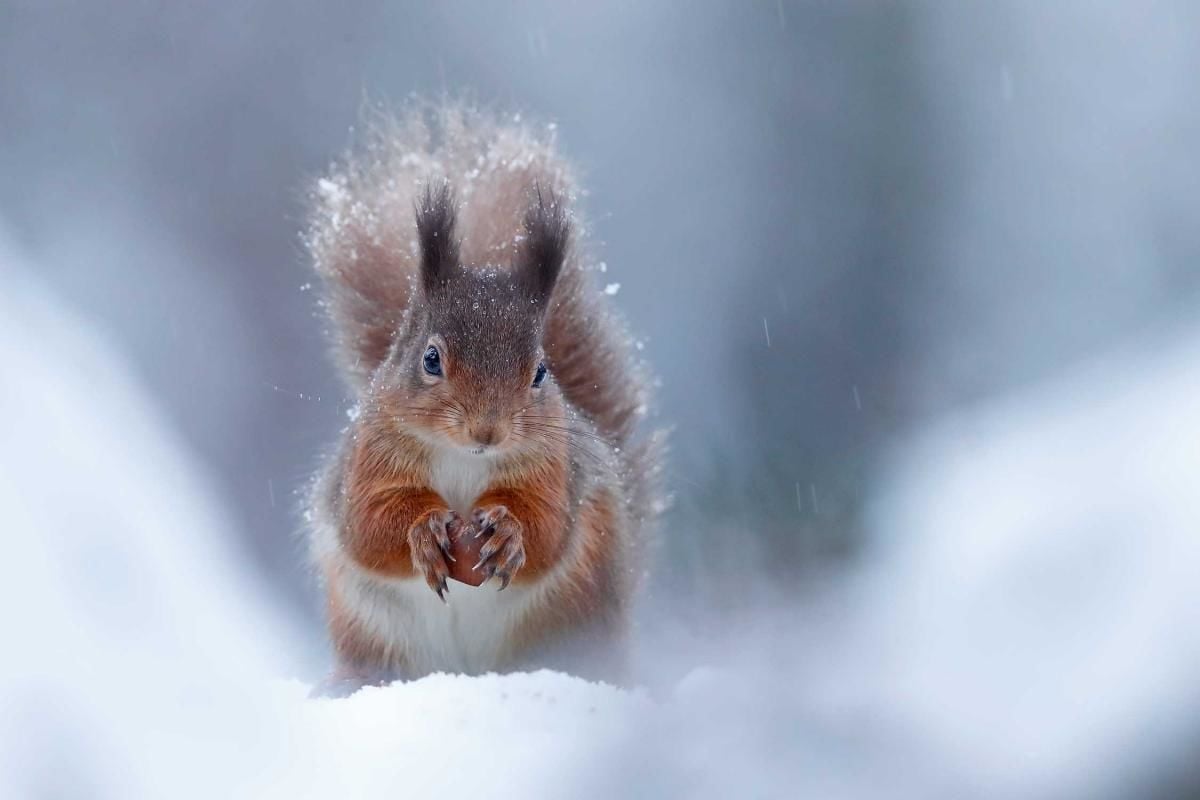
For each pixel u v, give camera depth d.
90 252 24.97
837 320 26.72
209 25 27.17
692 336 26.75
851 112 28.53
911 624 7.95
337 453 9.80
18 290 18.97
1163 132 27.80
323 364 23.44
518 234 11.18
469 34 28.45
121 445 11.98
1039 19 28.75
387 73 27.42
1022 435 13.21
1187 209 26.91
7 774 5.85
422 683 7.69
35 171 25.86
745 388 24.97
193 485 16.17
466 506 9.14
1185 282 25.38
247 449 22.03
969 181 27.83
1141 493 7.29
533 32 28.72
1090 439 10.24
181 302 24.27
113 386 17.00
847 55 28.92
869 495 17.91
